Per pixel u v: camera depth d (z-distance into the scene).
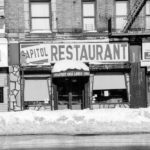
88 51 27.56
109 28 27.55
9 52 27.28
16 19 27.47
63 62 27.11
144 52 27.61
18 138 17.22
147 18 28.16
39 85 27.47
